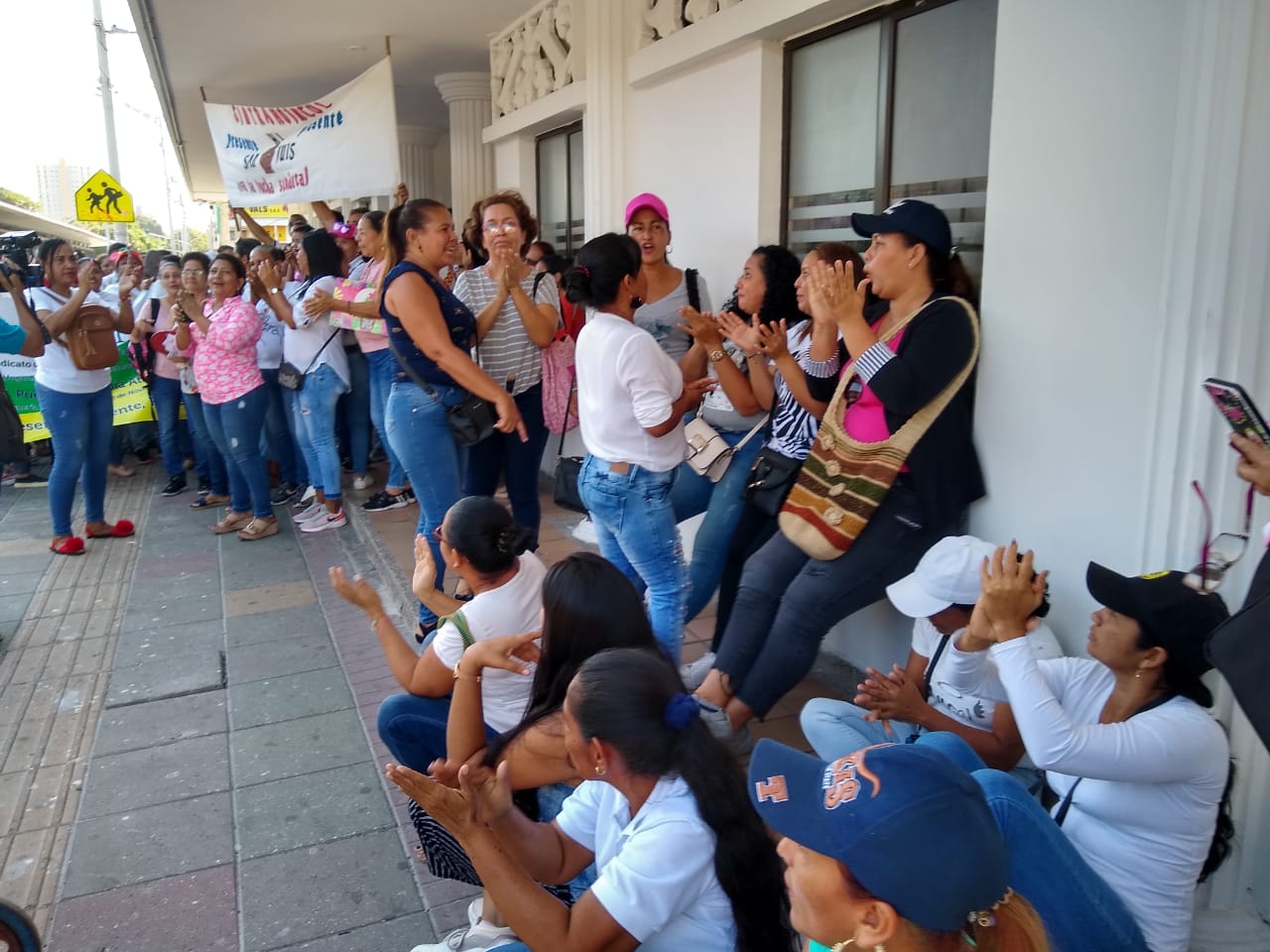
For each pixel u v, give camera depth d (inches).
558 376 165.9
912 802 48.4
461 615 101.9
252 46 313.9
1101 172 97.1
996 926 49.2
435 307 144.4
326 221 324.2
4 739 148.6
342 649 179.8
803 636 119.0
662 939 65.5
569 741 68.6
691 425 153.9
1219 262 82.6
